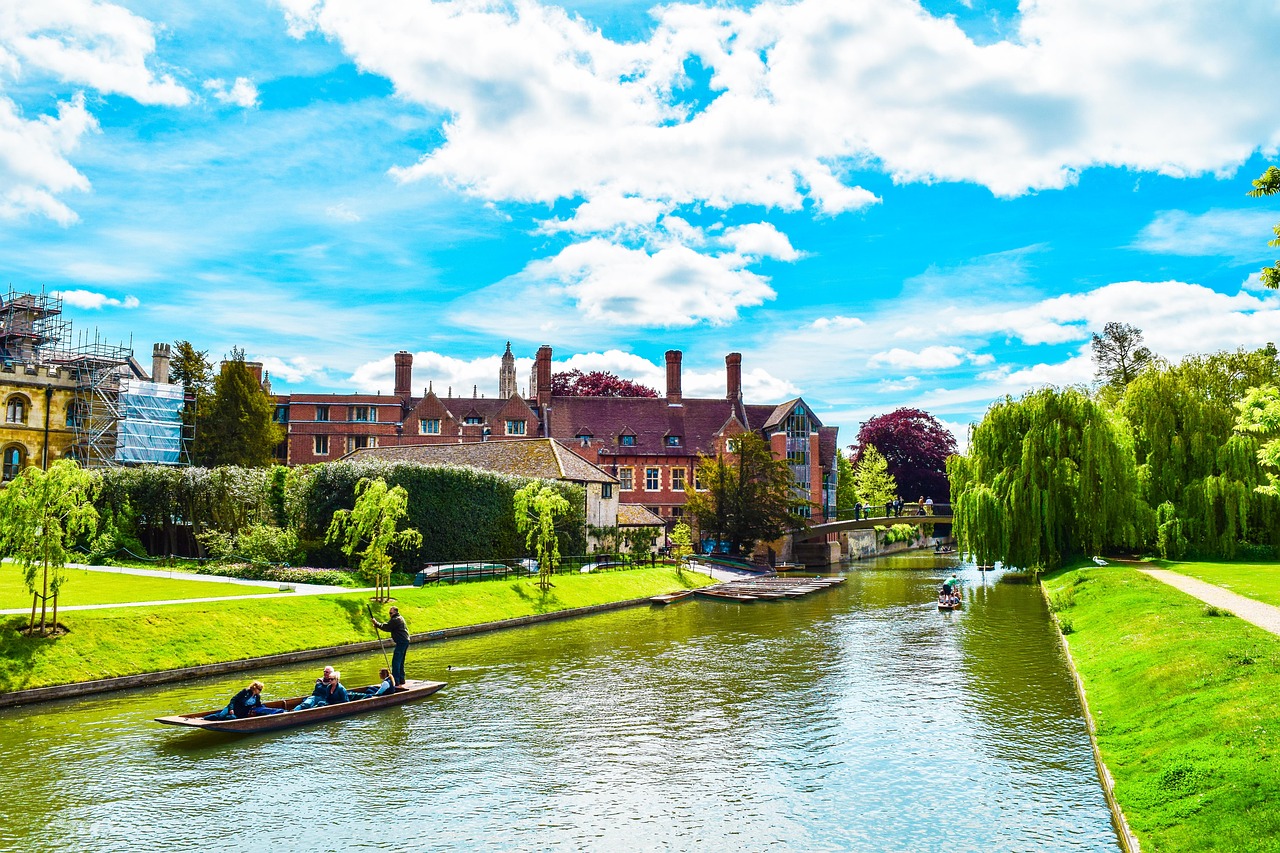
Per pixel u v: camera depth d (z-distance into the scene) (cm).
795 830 1312
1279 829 978
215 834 1287
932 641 2905
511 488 4334
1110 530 4222
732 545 6494
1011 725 1830
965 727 1831
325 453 7269
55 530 2106
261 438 6212
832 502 8681
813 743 1748
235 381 6134
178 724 1673
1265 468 4116
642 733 1823
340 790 1474
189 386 6762
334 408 7306
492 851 1238
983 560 4478
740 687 2244
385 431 7325
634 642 2955
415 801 1430
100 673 2070
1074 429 4353
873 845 1252
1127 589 2988
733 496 6347
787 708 2025
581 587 4019
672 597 4275
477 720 1919
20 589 2717
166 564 3838
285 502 3988
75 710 1908
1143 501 4300
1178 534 4181
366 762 1623
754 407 8438
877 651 2739
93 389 5928
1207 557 4206
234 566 3519
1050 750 1645
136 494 4216
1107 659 2141
